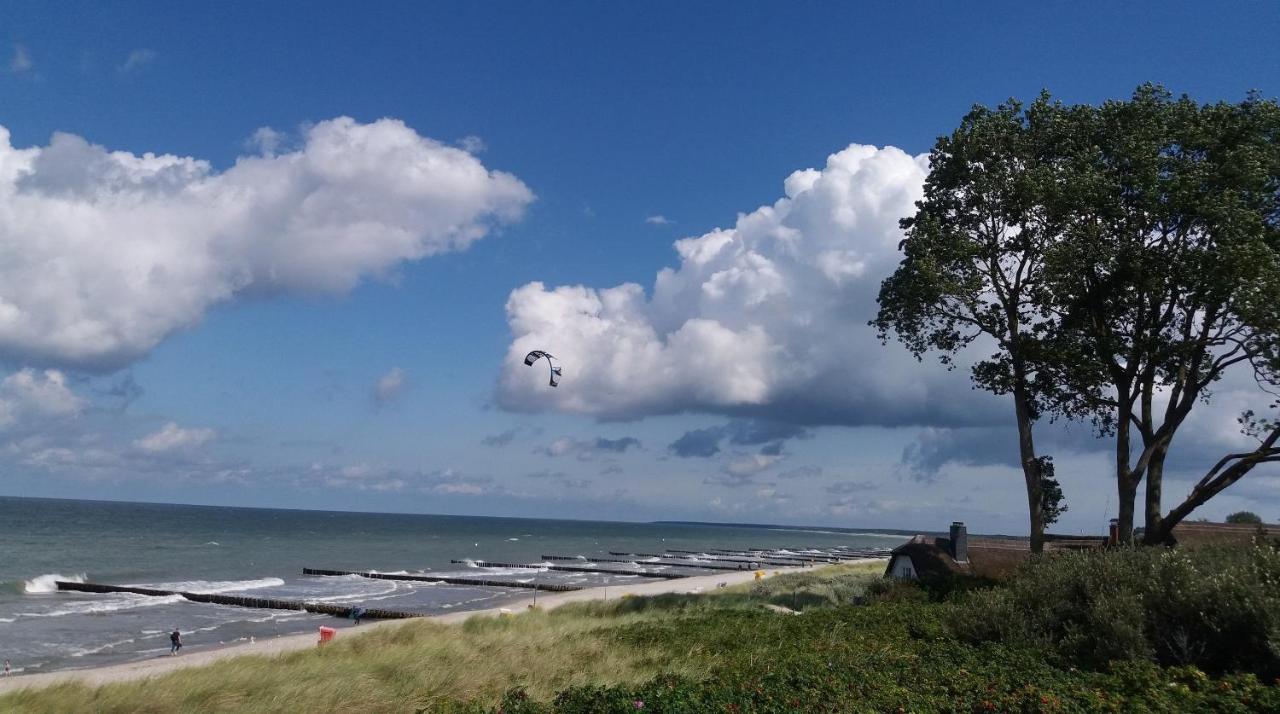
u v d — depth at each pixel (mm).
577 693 10344
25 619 46156
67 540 117938
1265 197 24500
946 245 28047
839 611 21719
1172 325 25984
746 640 18297
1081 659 12906
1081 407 28281
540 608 39750
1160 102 27062
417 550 134250
